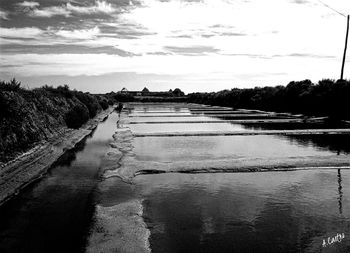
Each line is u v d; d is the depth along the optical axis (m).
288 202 11.46
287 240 8.74
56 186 13.41
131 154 19.22
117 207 10.89
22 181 13.79
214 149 21.23
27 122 20.86
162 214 10.41
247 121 40.22
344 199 11.74
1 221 9.98
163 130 32.28
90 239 8.70
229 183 13.61
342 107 42.12
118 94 138.25
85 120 37.72
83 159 18.52
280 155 19.06
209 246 8.41
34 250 8.24
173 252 8.10
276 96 61.28
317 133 28.48
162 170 15.37
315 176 14.57
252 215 10.35
